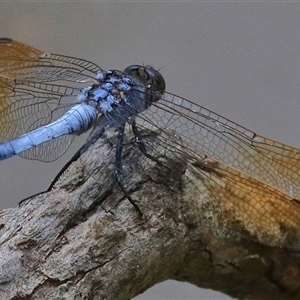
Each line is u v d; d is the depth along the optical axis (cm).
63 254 43
